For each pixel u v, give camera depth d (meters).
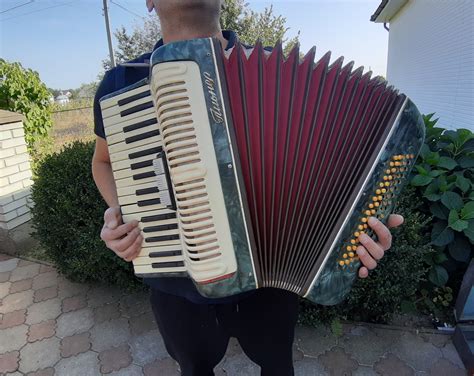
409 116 0.98
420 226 2.06
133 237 1.06
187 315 1.17
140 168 1.03
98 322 2.44
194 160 0.92
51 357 2.15
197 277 0.97
